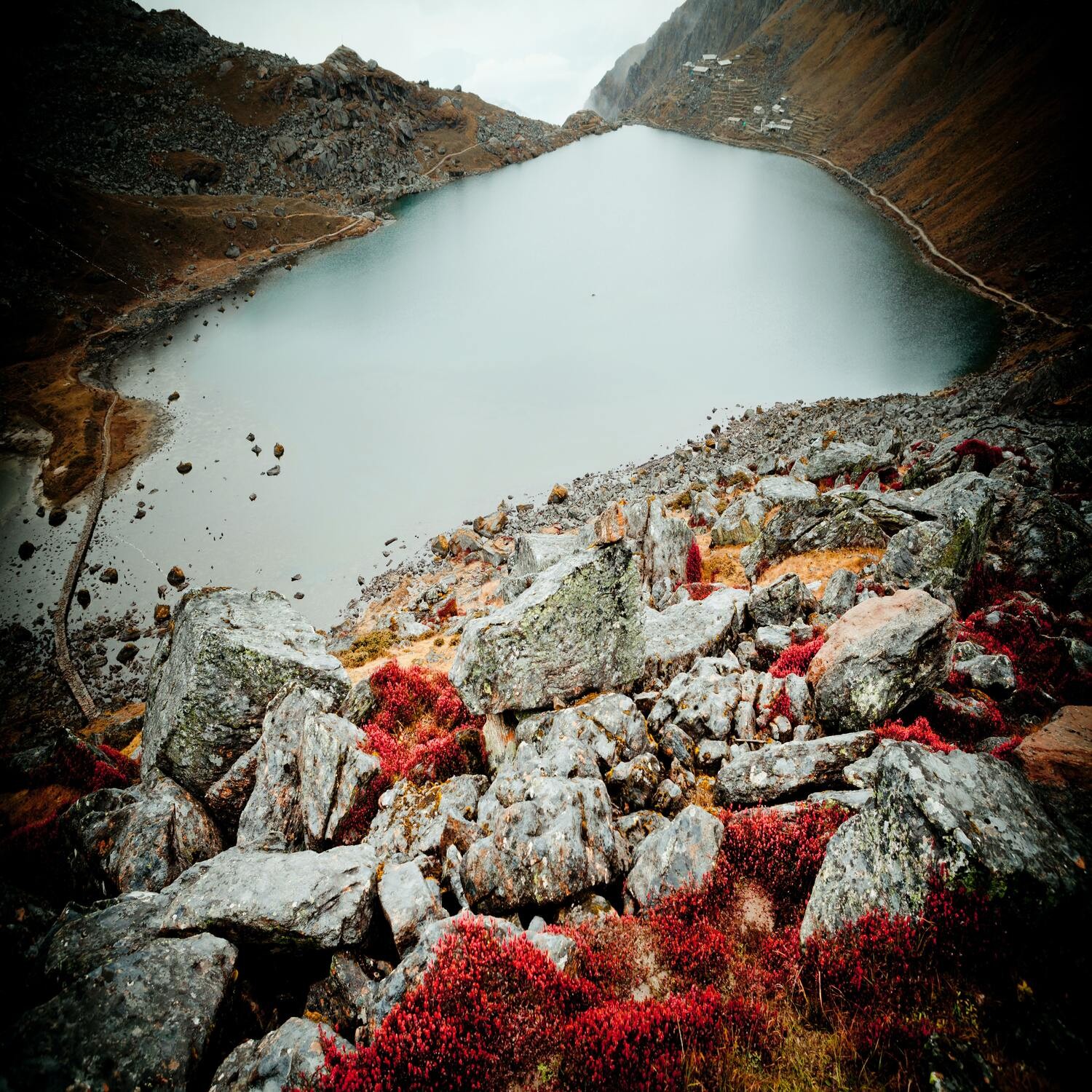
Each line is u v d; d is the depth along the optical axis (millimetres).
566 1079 6504
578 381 118000
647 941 8430
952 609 13898
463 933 8289
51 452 90375
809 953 7535
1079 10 190375
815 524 30609
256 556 67250
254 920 9086
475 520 72750
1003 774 8250
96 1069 7121
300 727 15320
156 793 14648
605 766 12875
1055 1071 5414
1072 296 115312
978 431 45562
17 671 52906
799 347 125250
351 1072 6691
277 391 114375
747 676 15508
